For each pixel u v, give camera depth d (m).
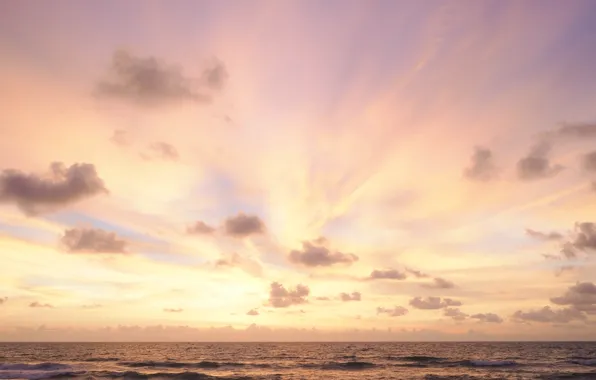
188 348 151.12
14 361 74.94
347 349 141.00
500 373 54.59
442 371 57.78
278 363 71.31
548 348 144.62
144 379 47.34
